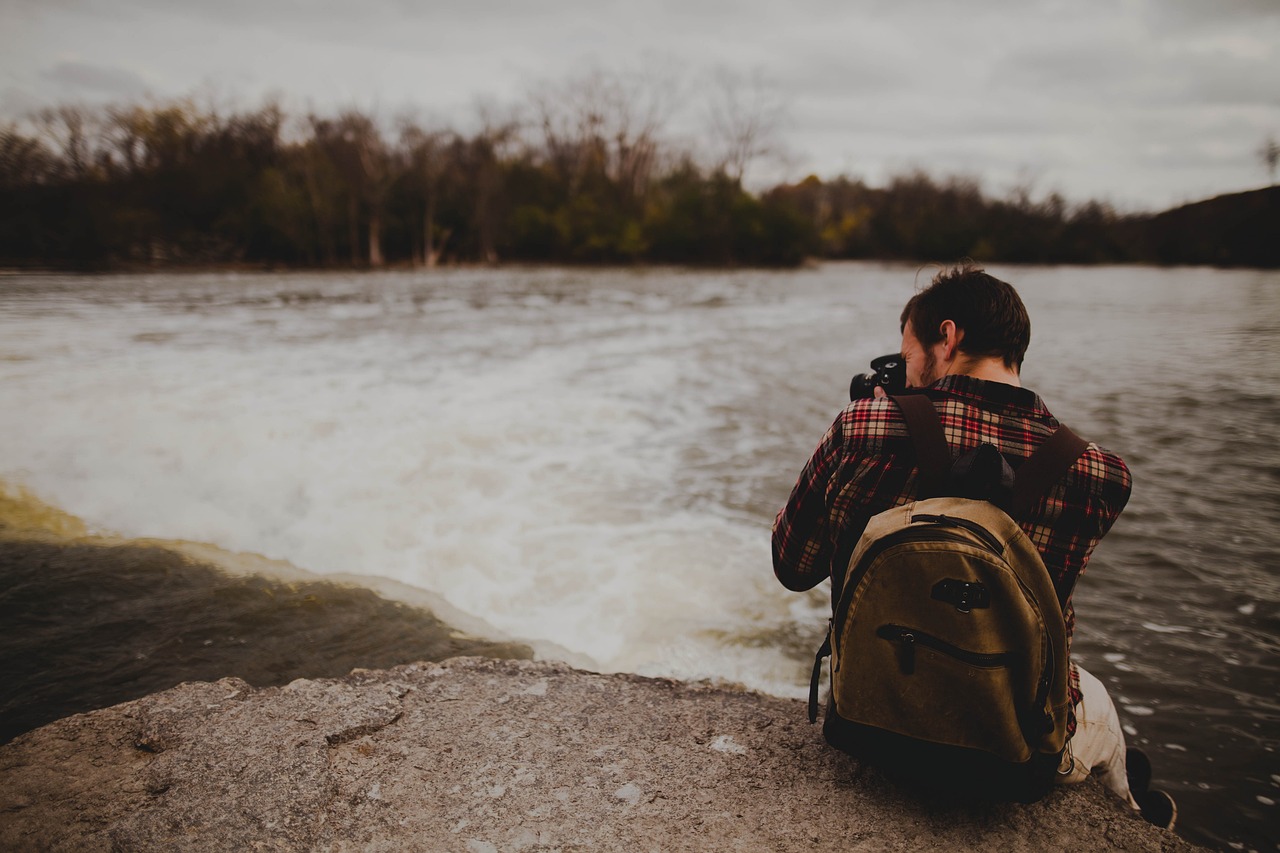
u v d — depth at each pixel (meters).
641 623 3.26
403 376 8.10
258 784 1.71
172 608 3.24
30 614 3.16
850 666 1.33
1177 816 2.23
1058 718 1.34
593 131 61.38
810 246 53.62
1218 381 9.08
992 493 1.29
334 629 3.11
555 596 3.50
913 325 1.58
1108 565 3.93
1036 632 1.22
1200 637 3.23
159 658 2.85
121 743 1.88
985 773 1.37
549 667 2.30
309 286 23.78
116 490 4.59
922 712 1.30
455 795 1.69
